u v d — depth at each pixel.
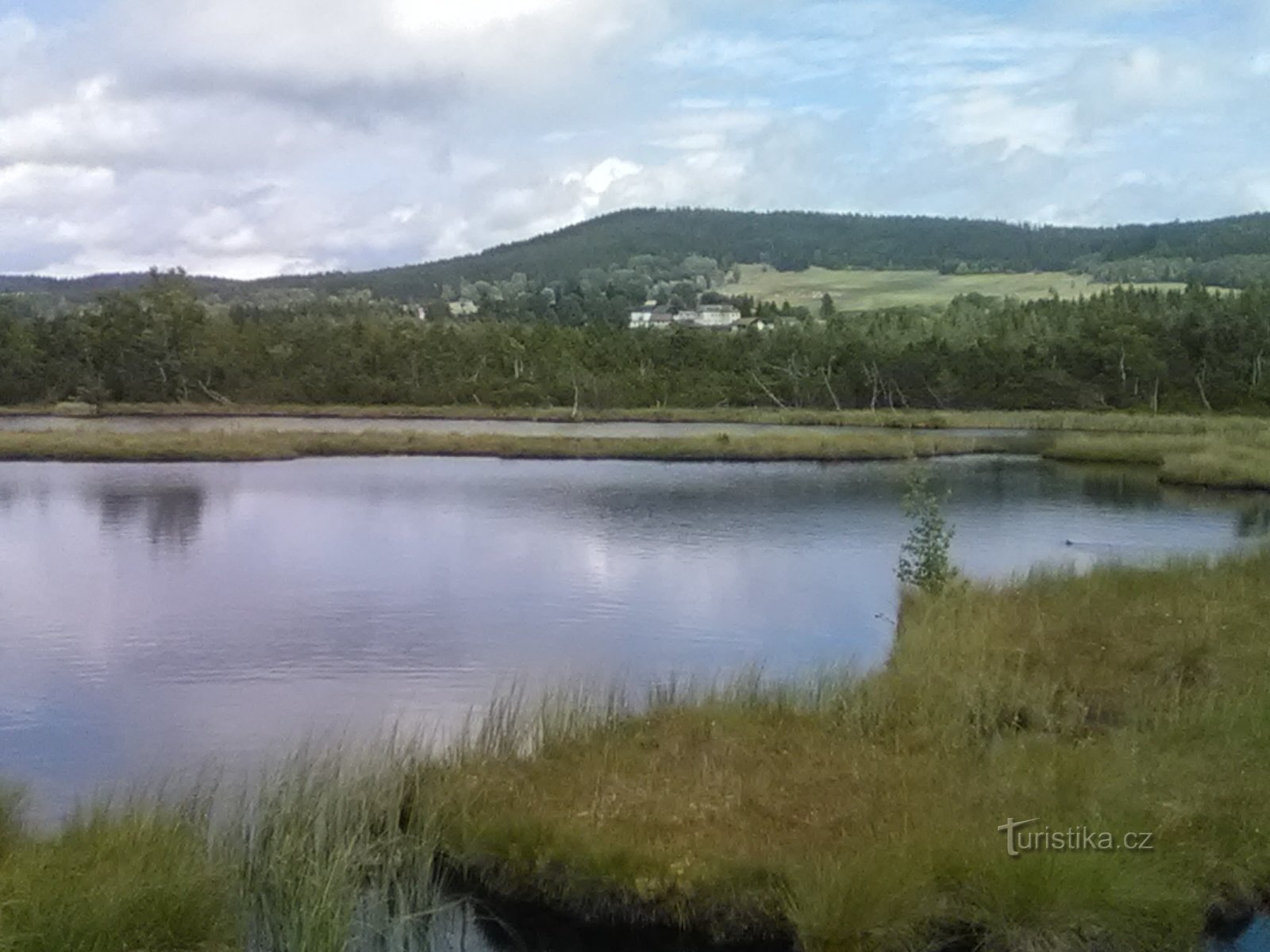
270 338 86.19
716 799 10.36
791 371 82.88
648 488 40.06
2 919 7.60
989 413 73.50
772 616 21.28
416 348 86.06
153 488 38.34
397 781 10.53
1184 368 78.00
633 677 16.73
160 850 8.78
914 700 12.86
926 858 8.89
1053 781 10.32
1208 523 32.72
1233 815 9.73
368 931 8.99
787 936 8.94
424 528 31.38
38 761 13.07
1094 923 8.48
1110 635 15.47
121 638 19.19
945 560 19.88
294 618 20.72
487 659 17.98
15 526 30.67
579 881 9.24
